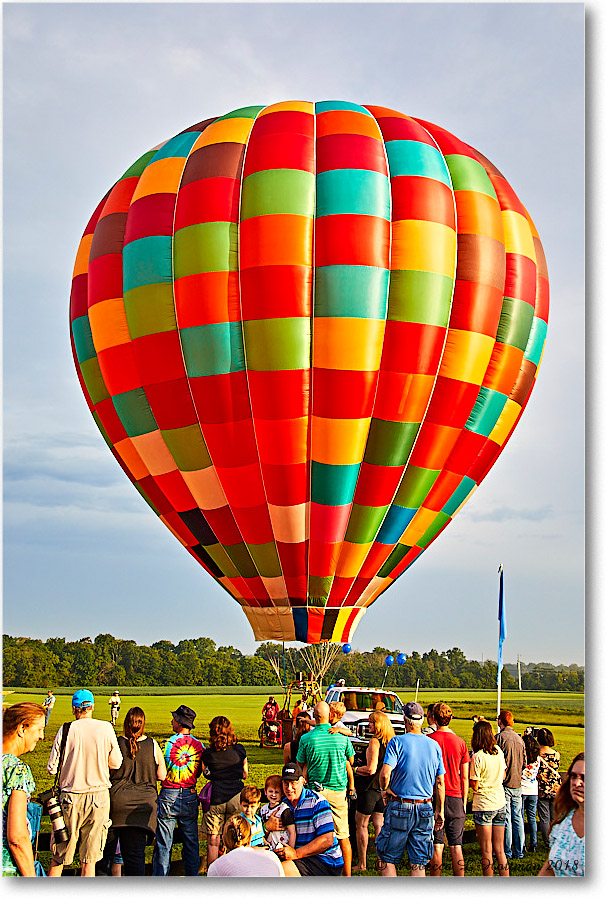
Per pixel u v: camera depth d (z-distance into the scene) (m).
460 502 10.43
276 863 4.66
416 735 6.15
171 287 9.39
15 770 4.52
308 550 9.72
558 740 19.77
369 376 9.02
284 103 9.91
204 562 10.48
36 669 66.75
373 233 8.91
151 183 9.78
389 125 9.70
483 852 6.83
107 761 6.17
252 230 8.95
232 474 9.48
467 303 9.43
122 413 10.16
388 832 6.04
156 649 72.62
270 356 8.93
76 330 11.05
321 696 10.11
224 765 6.70
